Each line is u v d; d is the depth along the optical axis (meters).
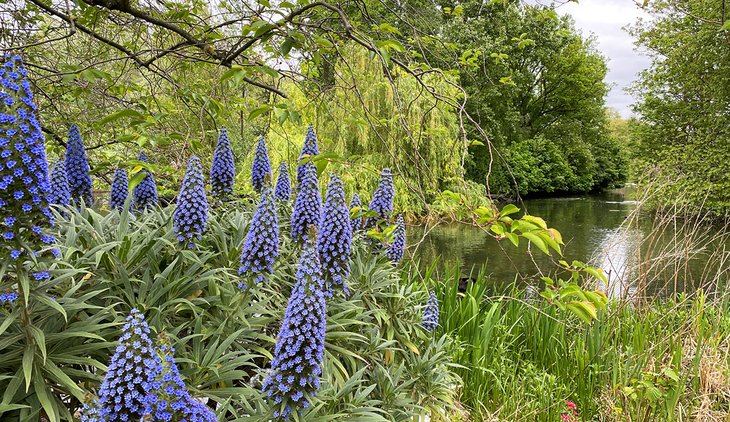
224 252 3.03
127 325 1.50
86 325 2.12
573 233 16.89
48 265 2.00
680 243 5.96
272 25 2.65
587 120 32.38
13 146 1.68
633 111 19.78
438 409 3.30
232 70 2.52
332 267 2.93
